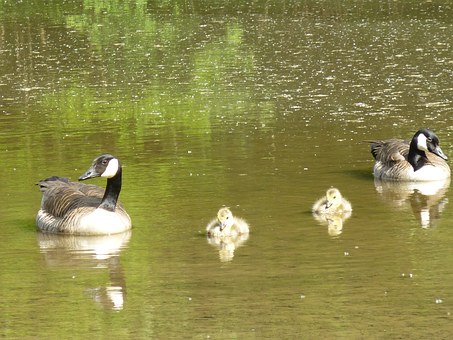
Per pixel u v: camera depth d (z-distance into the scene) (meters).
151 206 17.39
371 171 19.92
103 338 11.30
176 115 26.19
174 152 21.84
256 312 12.02
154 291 12.92
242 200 17.62
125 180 19.38
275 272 13.57
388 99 27.44
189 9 47.47
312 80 30.62
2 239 15.75
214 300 12.49
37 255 14.78
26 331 11.60
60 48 38.44
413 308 12.00
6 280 13.59
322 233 15.46
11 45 39.50
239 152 21.61
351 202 17.55
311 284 13.01
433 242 14.84
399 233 15.42
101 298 12.70
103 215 15.82
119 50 37.56
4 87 31.36
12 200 18.12
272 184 18.73
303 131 23.69
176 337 11.27
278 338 11.14
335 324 11.52
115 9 48.06
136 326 11.65
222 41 38.69
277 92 28.94
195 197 17.91
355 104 26.91
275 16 44.62
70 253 14.87
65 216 15.98
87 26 43.56
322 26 41.50
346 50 35.81
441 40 37.16
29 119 26.28
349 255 14.28
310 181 18.98
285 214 16.67
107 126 25.06
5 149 22.73
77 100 28.84
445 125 23.98
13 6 50.03
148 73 32.91
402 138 22.67
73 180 19.66
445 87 28.86
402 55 34.44
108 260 14.42
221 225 15.27
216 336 11.26
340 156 21.09
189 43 38.44
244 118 25.48
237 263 14.04
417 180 19.06
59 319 11.99
